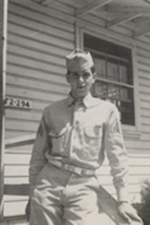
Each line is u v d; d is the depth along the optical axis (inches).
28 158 143.6
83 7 164.6
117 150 87.6
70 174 85.4
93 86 164.2
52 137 88.4
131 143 176.9
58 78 161.6
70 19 169.2
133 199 143.6
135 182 167.8
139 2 158.1
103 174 158.4
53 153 88.5
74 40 169.6
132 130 177.5
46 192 84.1
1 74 119.6
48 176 86.0
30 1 155.1
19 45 149.4
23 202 137.0
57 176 85.5
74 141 85.5
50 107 92.4
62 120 88.6
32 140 125.8
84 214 81.0
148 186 143.9
